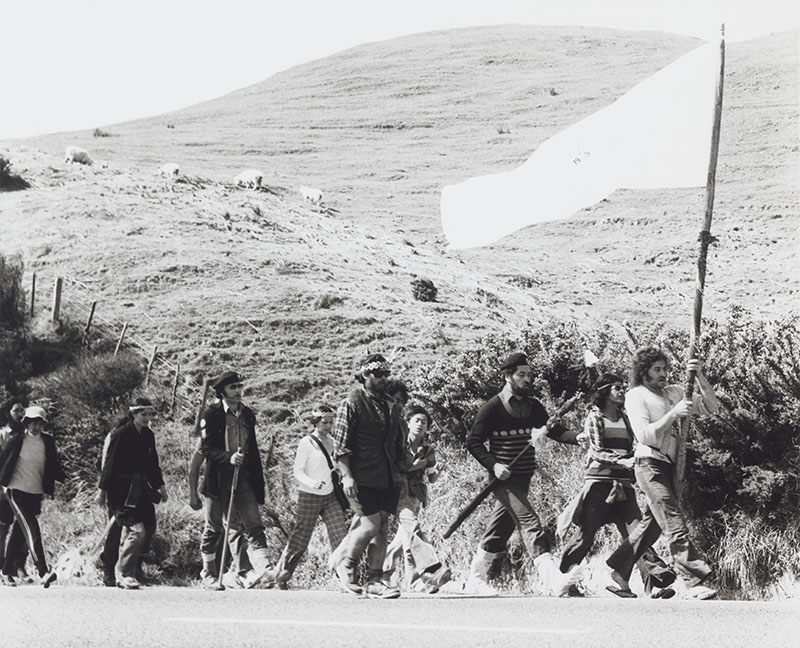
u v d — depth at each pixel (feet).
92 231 175.22
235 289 160.97
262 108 430.20
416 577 36.76
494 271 212.84
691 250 224.94
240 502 38.19
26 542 44.42
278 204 230.07
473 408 49.39
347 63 481.46
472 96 417.49
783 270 211.41
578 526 33.17
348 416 33.12
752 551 33.55
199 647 23.11
